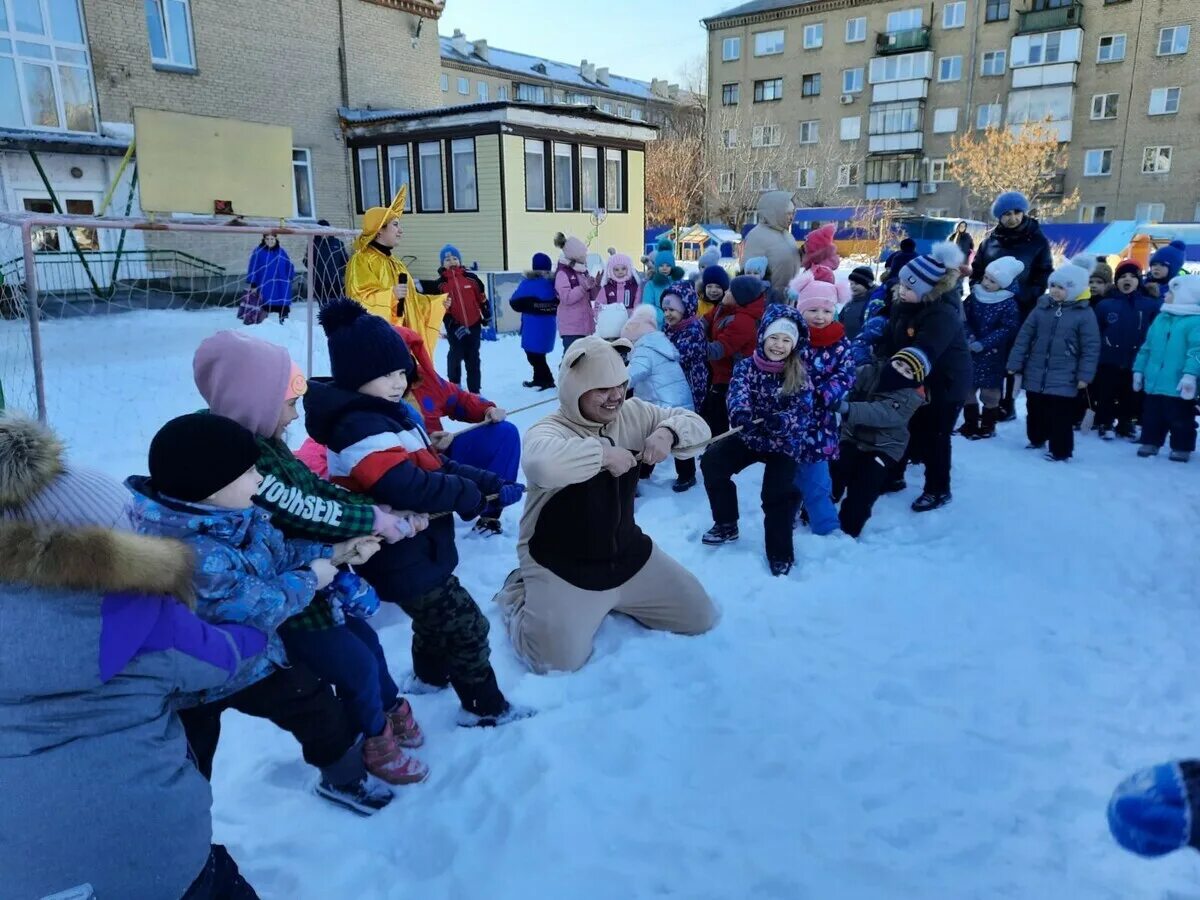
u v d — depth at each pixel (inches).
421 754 98.0
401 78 815.1
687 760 97.0
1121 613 142.6
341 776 87.4
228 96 683.4
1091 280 267.7
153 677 56.2
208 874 60.1
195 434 66.4
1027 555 165.3
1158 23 1371.8
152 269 601.3
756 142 1759.4
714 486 161.9
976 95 1539.1
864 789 92.9
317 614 85.0
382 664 97.7
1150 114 1403.8
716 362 207.3
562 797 89.7
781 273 258.8
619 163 733.9
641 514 185.6
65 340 409.4
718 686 112.3
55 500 53.0
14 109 578.2
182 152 191.2
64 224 154.6
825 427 149.3
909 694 112.7
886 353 186.7
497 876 79.4
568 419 117.5
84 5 599.2
